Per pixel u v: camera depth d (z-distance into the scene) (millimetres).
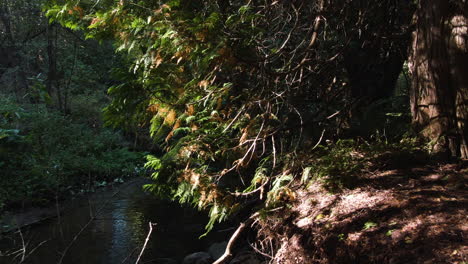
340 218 3139
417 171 3643
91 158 10875
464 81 3709
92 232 6664
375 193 3361
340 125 5098
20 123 10344
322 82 5148
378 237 2758
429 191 3184
